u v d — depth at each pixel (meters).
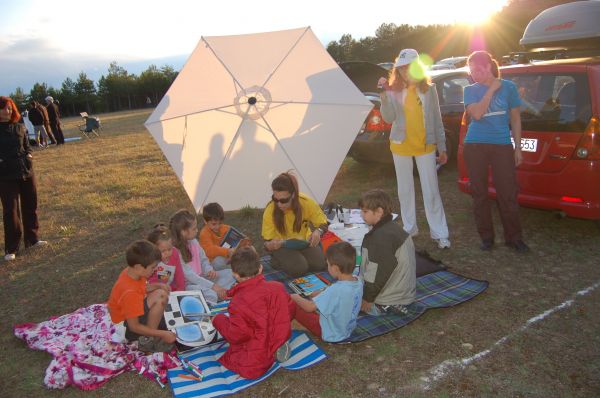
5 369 3.32
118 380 3.12
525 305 3.69
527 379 2.86
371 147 6.88
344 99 5.23
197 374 3.04
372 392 2.84
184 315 3.52
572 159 4.42
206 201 5.61
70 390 3.06
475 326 3.45
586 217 4.45
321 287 4.09
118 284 3.25
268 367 3.03
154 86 78.31
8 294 4.56
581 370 2.91
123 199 7.80
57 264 5.22
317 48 5.08
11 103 5.30
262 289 3.04
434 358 3.12
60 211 7.37
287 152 5.56
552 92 4.66
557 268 4.25
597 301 3.67
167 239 3.75
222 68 5.18
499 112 4.34
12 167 5.34
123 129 21.11
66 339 3.54
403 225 5.30
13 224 5.43
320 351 3.25
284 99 5.34
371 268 3.48
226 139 5.42
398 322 3.50
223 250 4.50
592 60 4.65
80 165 11.47
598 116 4.28
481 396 2.75
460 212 5.84
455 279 4.11
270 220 4.54
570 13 6.35
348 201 6.57
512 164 4.43
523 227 5.22
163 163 10.91
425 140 4.68
